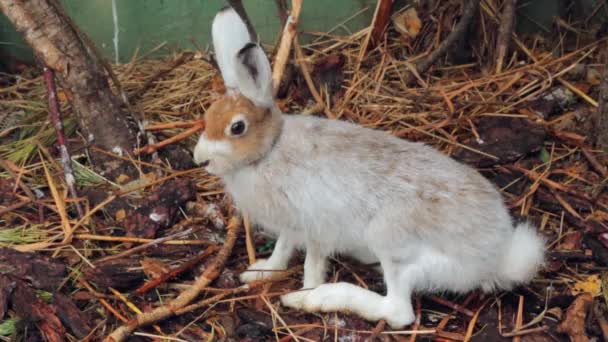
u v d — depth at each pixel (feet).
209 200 3.27
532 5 4.20
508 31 3.94
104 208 3.16
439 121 3.59
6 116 3.79
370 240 2.58
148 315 2.65
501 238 2.60
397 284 2.62
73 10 4.09
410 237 2.54
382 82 3.92
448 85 3.90
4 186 3.28
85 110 3.33
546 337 2.63
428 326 2.69
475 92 3.82
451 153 3.38
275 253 2.89
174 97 3.84
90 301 2.80
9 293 2.74
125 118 3.44
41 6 3.10
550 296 2.78
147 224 3.07
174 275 2.86
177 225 3.13
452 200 2.54
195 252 3.00
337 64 3.86
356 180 2.52
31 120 3.72
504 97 3.76
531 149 3.38
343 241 2.65
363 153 2.55
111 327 2.70
